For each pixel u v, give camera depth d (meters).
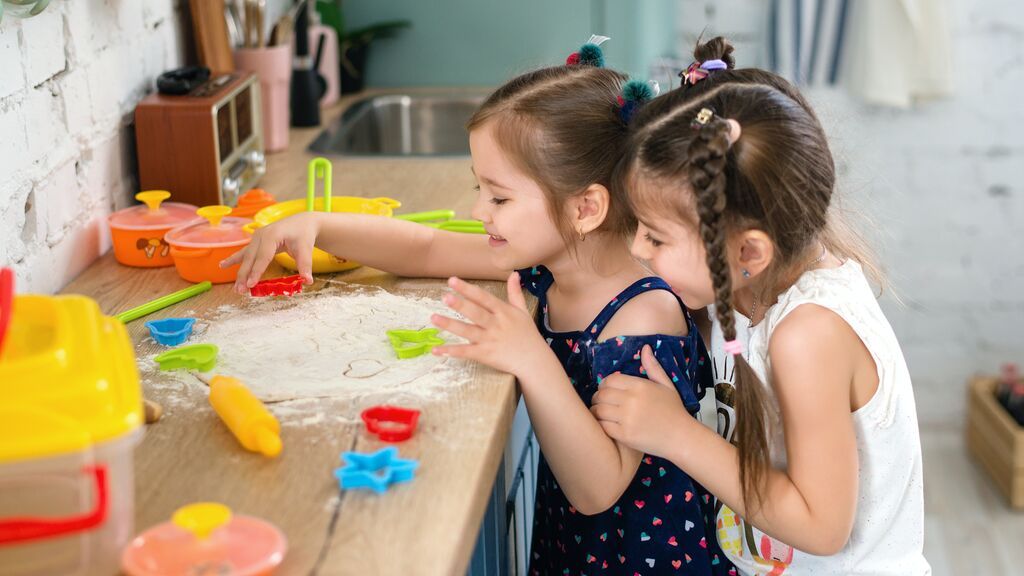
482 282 1.38
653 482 1.29
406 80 2.69
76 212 1.43
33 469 0.67
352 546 0.77
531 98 1.23
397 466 0.86
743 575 1.34
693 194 1.07
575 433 1.10
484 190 1.28
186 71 1.68
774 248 1.09
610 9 2.58
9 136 1.24
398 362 1.10
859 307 1.12
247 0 2.02
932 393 3.37
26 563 0.69
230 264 1.33
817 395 1.09
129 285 1.38
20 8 1.20
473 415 0.97
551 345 1.30
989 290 3.26
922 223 3.20
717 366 1.32
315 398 1.01
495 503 1.30
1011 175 3.14
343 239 1.35
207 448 0.91
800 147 1.09
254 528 0.76
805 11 2.87
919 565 1.25
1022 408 3.03
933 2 2.86
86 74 1.46
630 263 1.28
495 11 2.62
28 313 0.77
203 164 1.58
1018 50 3.02
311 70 2.28
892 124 3.10
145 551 0.73
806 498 1.09
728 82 1.14
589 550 1.33
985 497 3.03
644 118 1.15
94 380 0.69
